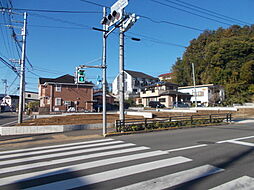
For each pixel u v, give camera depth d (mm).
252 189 3260
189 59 52562
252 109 25750
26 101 54156
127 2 7895
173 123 12289
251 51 41438
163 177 3814
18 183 3678
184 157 5254
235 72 39656
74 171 4277
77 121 15484
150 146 6789
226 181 3598
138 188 3330
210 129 11523
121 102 10992
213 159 5047
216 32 54156
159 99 38844
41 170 4410
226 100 34500
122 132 9945
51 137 9625
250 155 5430
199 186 3377
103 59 9938
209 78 44531
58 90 33156
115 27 8797
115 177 3863
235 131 10531
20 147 7434
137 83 57375
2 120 20953
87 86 35500
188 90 42781
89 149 6551
